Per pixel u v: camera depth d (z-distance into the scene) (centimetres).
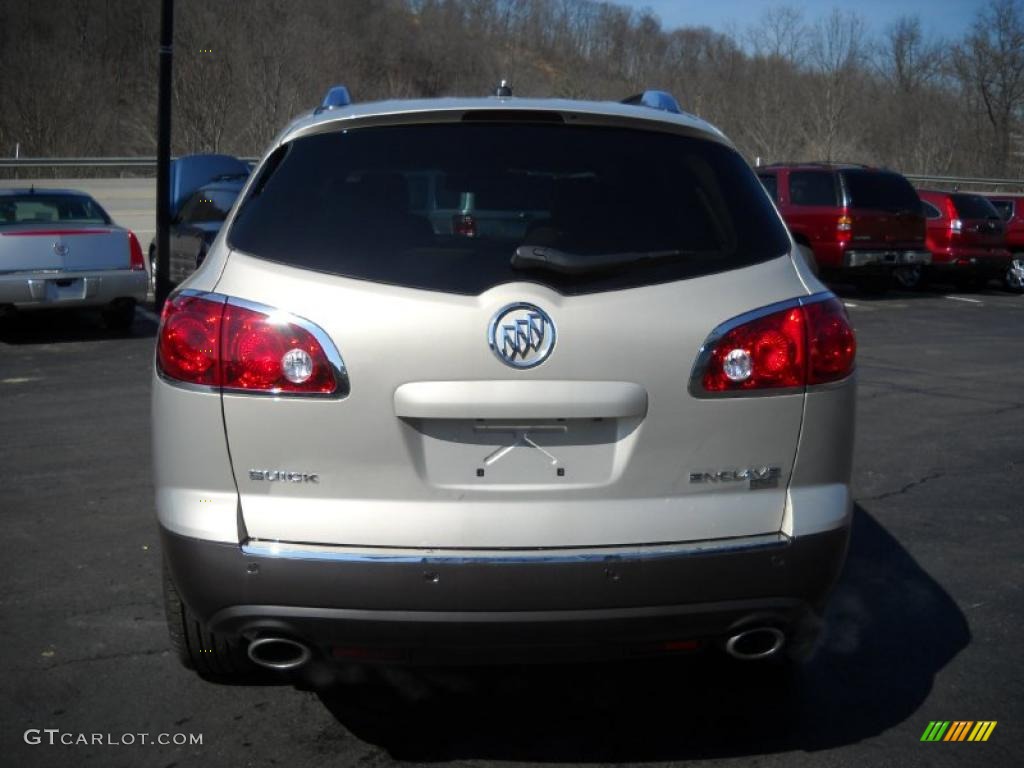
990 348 1162
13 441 672
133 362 963
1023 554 497
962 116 4669
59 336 1116
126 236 1099
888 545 509
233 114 3825
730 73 4494
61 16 4959
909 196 1608
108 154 4212
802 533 290
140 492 566
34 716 336
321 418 279
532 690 360
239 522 282
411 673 371
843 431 301
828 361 296
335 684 361
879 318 1433
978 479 624
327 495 282
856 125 4328
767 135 3941
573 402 279
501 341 276
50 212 1130
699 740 327
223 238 306
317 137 315
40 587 437
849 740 328
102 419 734
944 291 1856
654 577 279
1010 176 4338
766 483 292
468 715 342
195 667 349
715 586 283
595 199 304
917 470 643
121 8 5109
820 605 300
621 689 361
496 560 275
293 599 278
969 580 464
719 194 313
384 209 296
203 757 314
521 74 5194
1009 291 1880
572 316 279
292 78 4078
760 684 362
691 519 286
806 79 4266
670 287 288
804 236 1608
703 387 285
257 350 280
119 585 441
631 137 320
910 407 829
